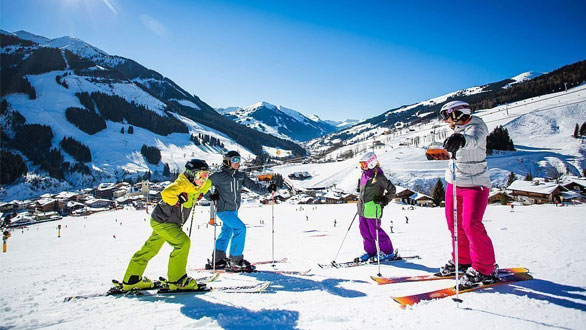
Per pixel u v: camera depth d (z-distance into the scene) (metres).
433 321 2.20
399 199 63.91
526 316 2.20
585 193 53.47
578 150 104.00
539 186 51.78
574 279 3.03
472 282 2.94
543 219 15.62
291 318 2.41
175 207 3.38
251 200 85.81
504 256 4.38
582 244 5.10
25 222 69.31
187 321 2.42
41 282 4.25
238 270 4.55
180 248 3.31
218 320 2.40
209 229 32.28
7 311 2.75
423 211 38.78
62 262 8.80
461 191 3.15
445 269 3.57
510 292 2.72
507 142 110.62
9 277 5.14
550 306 2.36
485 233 3.00
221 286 3.54
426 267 4.20
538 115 137.12
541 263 3.77
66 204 94.75
